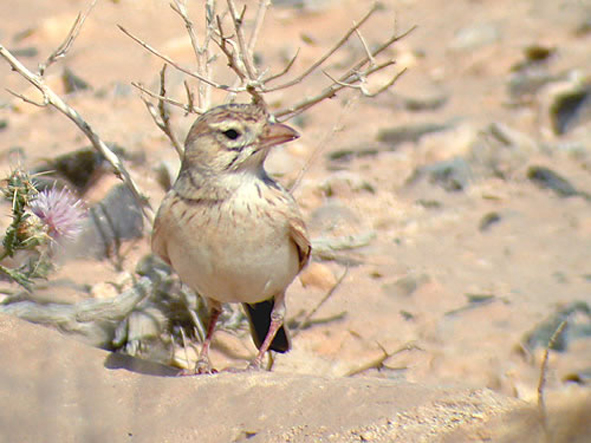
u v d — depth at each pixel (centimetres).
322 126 1549
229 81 1619
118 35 1845
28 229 902
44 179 1301
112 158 1050
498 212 1327
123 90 1623
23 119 1535
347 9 1980
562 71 1659
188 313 1048
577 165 1435
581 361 991
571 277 1161
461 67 1717
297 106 970
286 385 796
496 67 1700
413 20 1925
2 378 798
